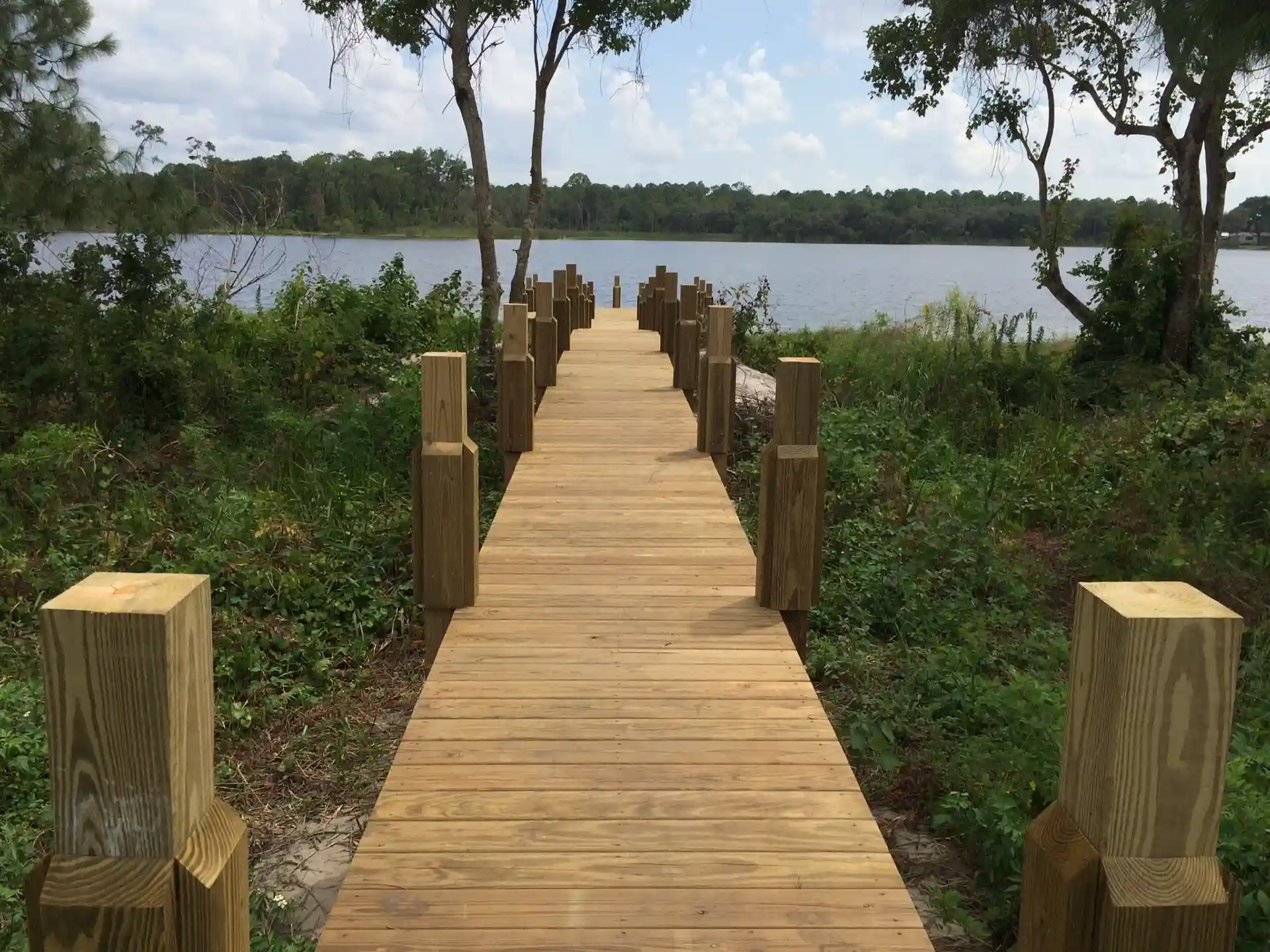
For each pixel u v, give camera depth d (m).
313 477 9.02
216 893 1.37
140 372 10.27
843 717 5.24
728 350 7.39
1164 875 1.37
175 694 1.33
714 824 2.82
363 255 19.11
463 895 2.49
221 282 12.36
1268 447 8.50
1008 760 4.31
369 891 2.50
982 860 3.87
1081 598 1.44
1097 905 1.39
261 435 10.38
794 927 2.40
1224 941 1.38
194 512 7.93
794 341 17.52
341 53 11.79
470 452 4.31
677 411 9.18
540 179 13.82
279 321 12.84
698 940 2.35
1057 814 1.49
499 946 2.32
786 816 2.86
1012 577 6.96
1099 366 14.48
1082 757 1.43
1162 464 8.54
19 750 4.73
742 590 4.69
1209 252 14.93
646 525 5.72
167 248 10.98
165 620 1.29
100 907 1.34
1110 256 15.16
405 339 13.59
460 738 3.29
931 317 20.08
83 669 1.30
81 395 10.22
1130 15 10.16
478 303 16.77
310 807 4.63
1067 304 15.41
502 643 4.05
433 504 4.32
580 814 2.86
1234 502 7.64
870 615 6.50
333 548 7.43
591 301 17.69
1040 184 16.41
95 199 10.73
